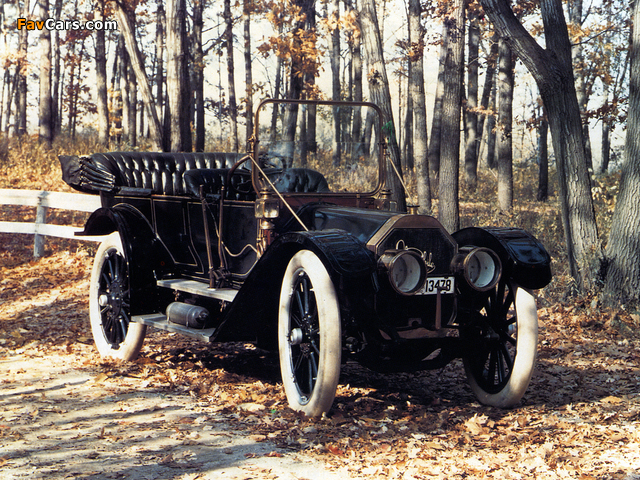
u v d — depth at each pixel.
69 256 11.59
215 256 5.64
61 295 9.60
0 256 11.62
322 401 4.31
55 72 34.34
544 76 8.35
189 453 3.75
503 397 4.76
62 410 4.64
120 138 29.48
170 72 12.37
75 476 3.37
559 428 4.36
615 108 14.63
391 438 4.09
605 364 6.26
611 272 8.06
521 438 4.12
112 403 4.85
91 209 11.10
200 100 27.70
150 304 5.87
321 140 5.35
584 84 21.88
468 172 25.09
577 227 8.38
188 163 6.95
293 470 3.52
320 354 4.27
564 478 3.48
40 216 11.59
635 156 7.90
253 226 5.16
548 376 5.85
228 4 28.11
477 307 4.86
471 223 13.80
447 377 5.80
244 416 4.51
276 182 5.12
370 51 11.59
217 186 5.95
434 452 3.85
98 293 6.48
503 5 8.43
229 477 3.39
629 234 7.93
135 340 6.05
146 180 6.63
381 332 4.37
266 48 19.03
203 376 5.68
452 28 11.85
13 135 22.59
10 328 7.84
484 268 4.46
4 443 3.90
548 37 8.37
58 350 6.75
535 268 4.53
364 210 4.80
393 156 8.45
